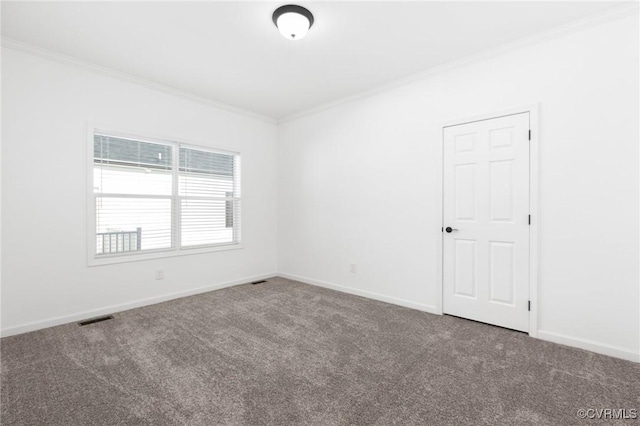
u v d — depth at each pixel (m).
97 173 3.14
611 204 2.24
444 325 2.81
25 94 2.68
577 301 2.37
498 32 2.48
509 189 2.69
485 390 1.80
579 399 1.72
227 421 1.54
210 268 4.06
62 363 2.12
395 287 3.46
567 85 2.40
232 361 2.15
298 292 3.94
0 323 2.57
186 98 3.79
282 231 4.83
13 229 2.64
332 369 2.05
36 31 2.46
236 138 4.34
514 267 2.67
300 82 3.45
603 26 2.25
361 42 2.63
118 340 2.49
